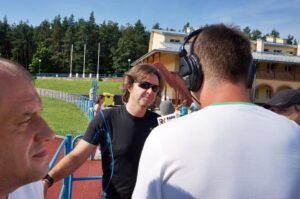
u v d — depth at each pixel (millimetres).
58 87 58562
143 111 2820
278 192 1246
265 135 1314
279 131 1343
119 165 2740
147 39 107938
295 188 1271
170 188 1271
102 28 106875
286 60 35406
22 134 1148
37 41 113250
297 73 36844
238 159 1258
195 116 1368
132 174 2732
